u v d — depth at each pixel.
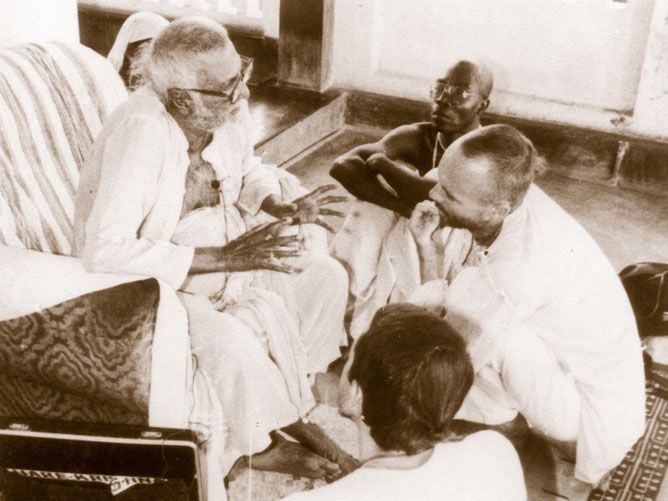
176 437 2.38
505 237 2.63
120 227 2.48
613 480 2.92
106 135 2.59
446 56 5.43
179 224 2.77
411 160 3.57
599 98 5.08
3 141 2.61
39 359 2.48
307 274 2.98
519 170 2.51
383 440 1.61
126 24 3.17
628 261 4.37
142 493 2.46
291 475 2.86
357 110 5.79
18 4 3.11
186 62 2.51
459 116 3.35
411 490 1.56
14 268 2.43
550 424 2.81
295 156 5.38
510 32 5.16
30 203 2.69
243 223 2.96
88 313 2.40
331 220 4.42
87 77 2.88
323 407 3.20
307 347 3.05
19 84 2.68
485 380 2.80
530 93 5.25
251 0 5.79
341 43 5.66
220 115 2.64
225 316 2.63
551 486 2.88
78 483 2.46
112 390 2.50
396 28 5.50
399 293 3.27
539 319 2.75
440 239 3.07
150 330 2.44
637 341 2.81
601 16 4.88
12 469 2.44
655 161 4.98
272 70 5.88
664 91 4.85
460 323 2.70
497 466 1.65
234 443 2.65
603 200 4.96
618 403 2.75
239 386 2.56
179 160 2.62
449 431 1.67
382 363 1.63
